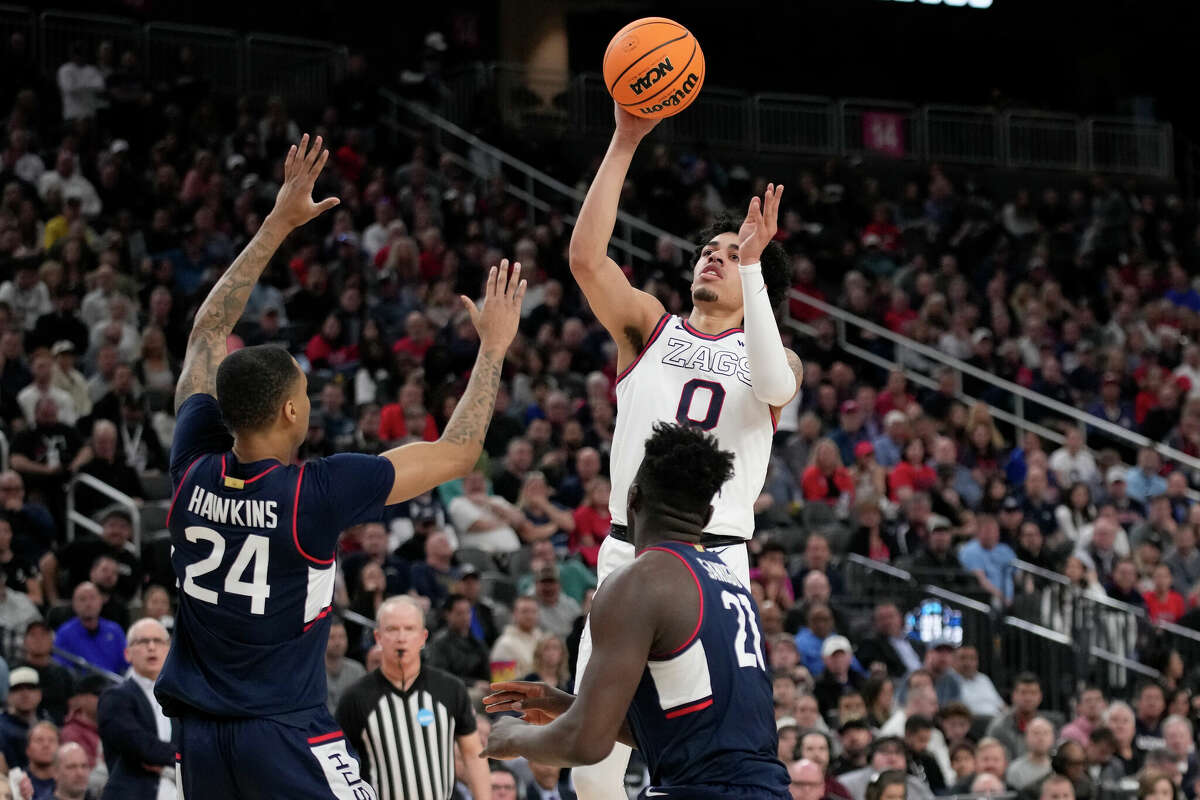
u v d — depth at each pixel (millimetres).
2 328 17141
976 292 25938
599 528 16188
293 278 20688
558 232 23328
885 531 17094
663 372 5914
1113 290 26203
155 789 8297
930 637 15914
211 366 5535
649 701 4793
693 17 32969
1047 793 12031
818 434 18766
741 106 30000
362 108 25750
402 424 17016
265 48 27672
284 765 5023
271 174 23031
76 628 12555
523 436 18266
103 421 15492
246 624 5051
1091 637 16219
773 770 4766
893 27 34406
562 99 29250
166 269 19516
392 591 14141
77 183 21062
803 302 23562
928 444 19469
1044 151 31672
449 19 31203
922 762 12750
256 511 5051
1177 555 18297
